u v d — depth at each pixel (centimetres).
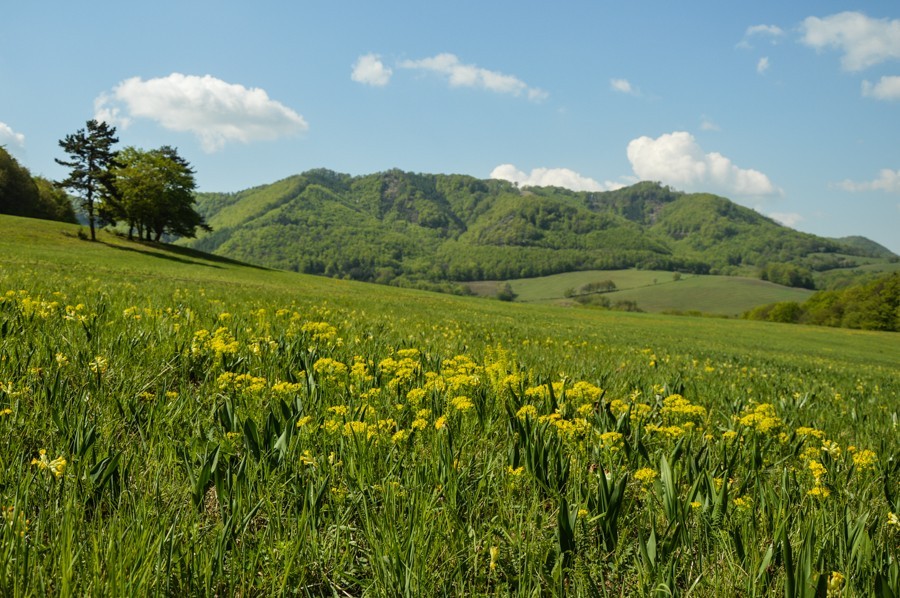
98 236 7694
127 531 216
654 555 238
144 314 704
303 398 398
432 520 252
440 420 348
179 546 216
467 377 453
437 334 1045
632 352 1382
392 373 500
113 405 348
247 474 267
